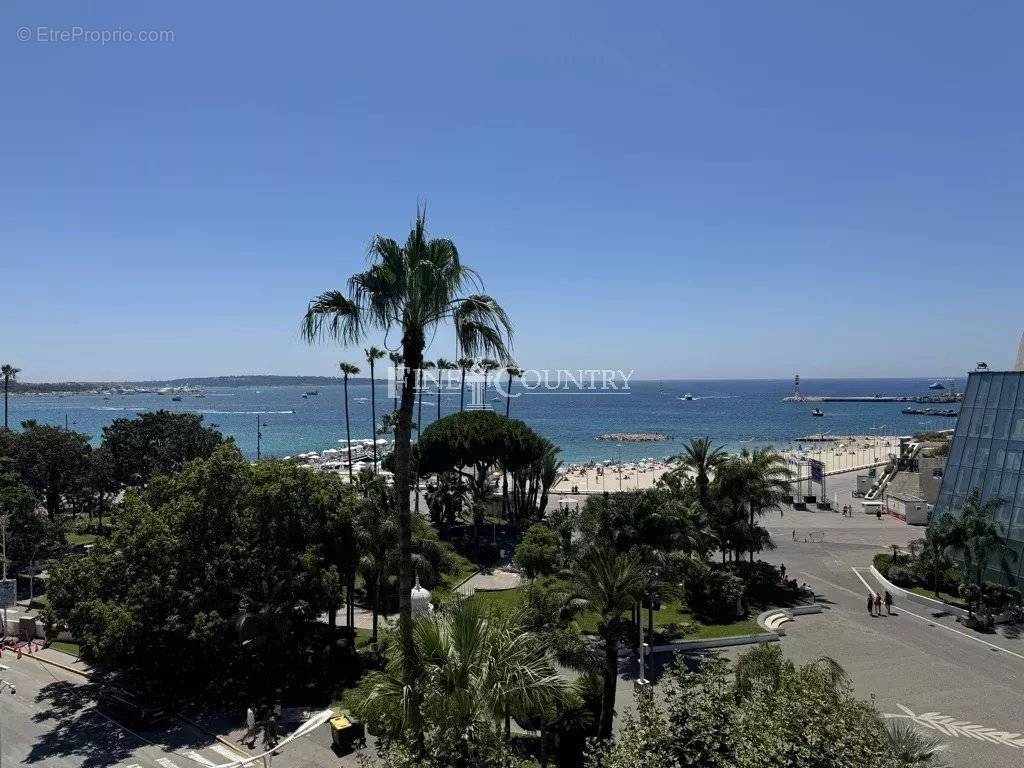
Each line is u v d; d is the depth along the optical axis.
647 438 182.12
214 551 28.41
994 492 44.16
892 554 50.16
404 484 16.42
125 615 25.22
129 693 28.22
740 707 13.01
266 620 27.66
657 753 12.20
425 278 15.96
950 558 42.75
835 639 35.09
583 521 36.84
